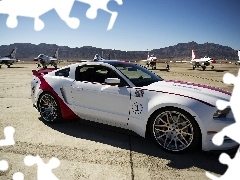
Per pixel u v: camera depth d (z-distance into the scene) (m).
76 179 2.62
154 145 3.61
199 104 3.08
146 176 2.70
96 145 3.58
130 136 3.98
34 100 4.88
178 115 3.18
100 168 2.87
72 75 4.45
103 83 3.99
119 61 4.64
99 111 3.93
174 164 2.99
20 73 20.77
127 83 3.75
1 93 8.31
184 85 3.73
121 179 2.63
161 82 3.95
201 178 2.67
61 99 4.40
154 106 3.32
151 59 36.81
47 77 4.79
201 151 3.37
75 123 4.62
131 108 3.60
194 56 40.88
